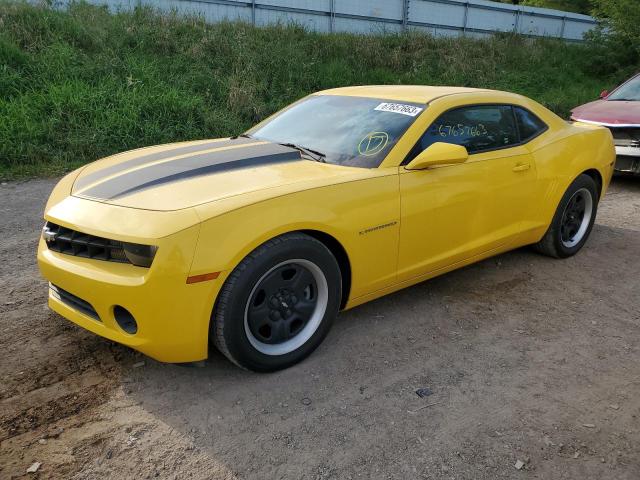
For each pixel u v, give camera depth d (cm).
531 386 298
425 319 369
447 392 289
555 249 475
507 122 425
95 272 263
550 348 338
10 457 233
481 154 391
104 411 265
